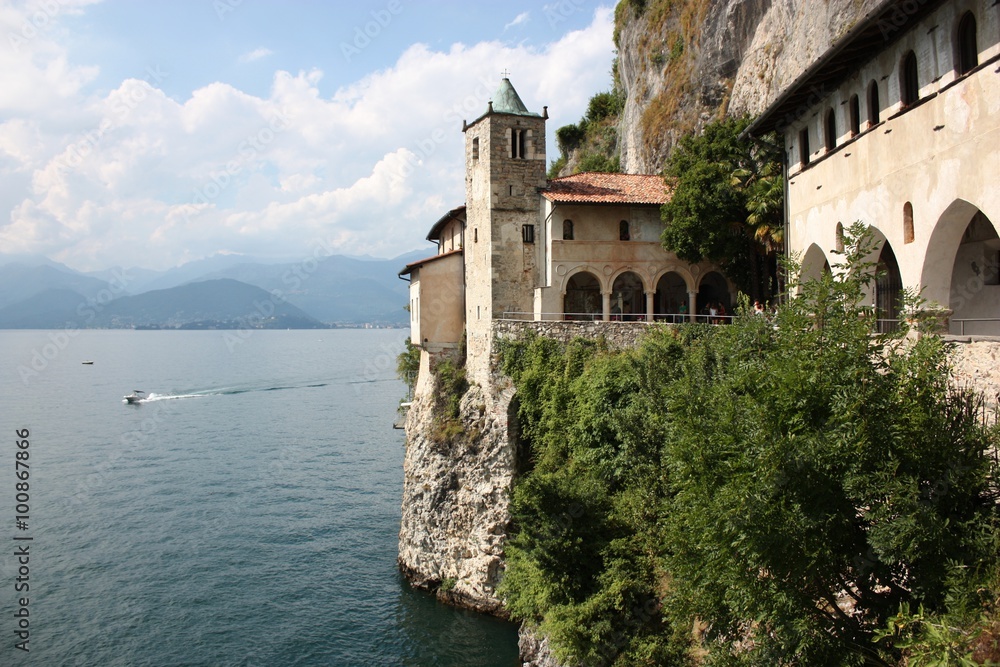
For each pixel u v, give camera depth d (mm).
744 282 44250
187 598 39312
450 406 44219
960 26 19234
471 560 38781
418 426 45625
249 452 73312
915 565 13258
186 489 59750
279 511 53969
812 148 29516
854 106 25703
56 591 40219
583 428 32875
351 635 35375
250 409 103000
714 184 40250
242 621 36750
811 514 13828
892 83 22656
